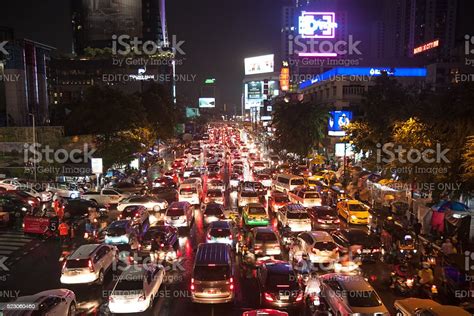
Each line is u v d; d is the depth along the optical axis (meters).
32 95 70.44
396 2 196.62
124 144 43.31
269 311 12.63
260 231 20.67
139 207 28.34
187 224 26.31
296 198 32.94
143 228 26.36
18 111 67.06
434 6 181.75
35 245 24.55
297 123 54.81
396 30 197.75
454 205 24.95
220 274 15.49
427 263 17.83
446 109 23.50
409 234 21.17
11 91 66.94
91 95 44.34
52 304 13.92
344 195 34.88
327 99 77.50
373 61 89.50
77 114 44.94
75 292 17.50
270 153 76.62
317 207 27.50
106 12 148.00
